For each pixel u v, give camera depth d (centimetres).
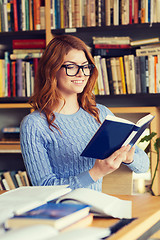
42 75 177
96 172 145
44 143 171
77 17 287
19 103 301
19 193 115
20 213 95
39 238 72
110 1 283
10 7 302
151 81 278
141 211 117
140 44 281
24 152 168
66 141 172
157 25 276
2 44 332
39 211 94
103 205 104
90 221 100
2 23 304
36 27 296
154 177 254
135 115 291
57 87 176
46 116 173
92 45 315
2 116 338
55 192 112
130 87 282
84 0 286
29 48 301
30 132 168
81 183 148
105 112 193
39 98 175
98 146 133
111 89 286
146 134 275
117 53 287
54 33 300
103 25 284
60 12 290
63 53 169
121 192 181
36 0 295
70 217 89
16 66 303
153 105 315
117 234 91
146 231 105
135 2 279
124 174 181
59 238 72
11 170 333
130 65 280
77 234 74
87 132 178
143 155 180
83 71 169
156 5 275
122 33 311
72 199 106
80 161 173
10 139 308
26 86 303
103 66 286
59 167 173
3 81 307
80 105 186
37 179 164
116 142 134
